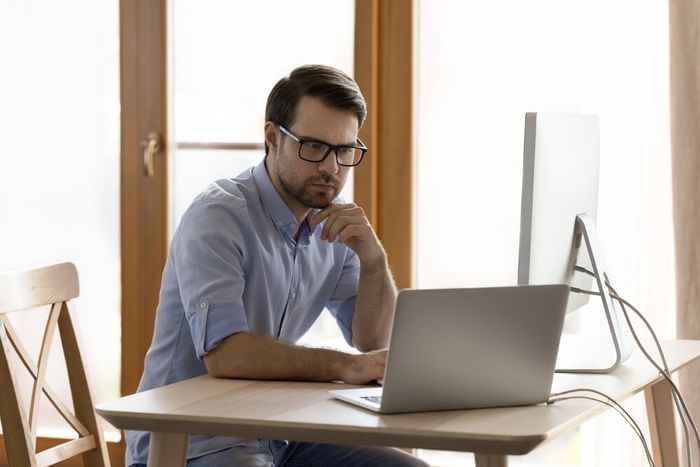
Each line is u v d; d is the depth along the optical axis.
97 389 4.50
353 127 2.51
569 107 3.84
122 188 4.38
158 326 2.63
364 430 1.81
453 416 1.89
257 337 2.30
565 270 2.44
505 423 1.84
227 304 2.35
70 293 2.61
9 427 2.28
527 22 3.89
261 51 4.23
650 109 3.67
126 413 1.95
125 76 4.35
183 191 4.34
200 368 2.59
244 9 4.23
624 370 2.43
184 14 4.30
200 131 4.31
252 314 2.62
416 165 4.06
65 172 4.46
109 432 4.42
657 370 2.43
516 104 3.93
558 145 2.37
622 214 3.71
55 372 4.51
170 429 1.93
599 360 2.52
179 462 2.00
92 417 2.59
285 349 2.26
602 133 3.76
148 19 4.31
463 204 4.02
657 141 3.66
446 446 1.77
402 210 4.04
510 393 1.97
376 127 4.05
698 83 3.50
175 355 2.58
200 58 4.30
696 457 3.53
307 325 2.87
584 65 3.81
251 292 2.59
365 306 2.75
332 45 4.11
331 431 1.83
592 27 3.79
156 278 4.37
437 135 4.03
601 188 3.74
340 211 2.64
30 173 4.50
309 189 2.52
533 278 2.27
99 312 4.47
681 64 3.51
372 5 4.02
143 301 4.39
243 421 1.88
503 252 3.98
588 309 3.75
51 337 2.55
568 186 2.42
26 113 4.48
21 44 4.47
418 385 1.89
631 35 3.70
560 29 3.85
